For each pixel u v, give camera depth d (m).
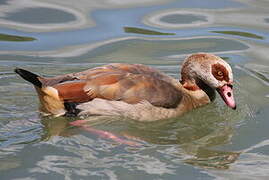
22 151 11.35
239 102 14.12
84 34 16.84
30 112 13.05
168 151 11.65
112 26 17.27
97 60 15.62
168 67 15.45
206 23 17.66
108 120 12.66
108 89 12.48
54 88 12.32
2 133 12.10
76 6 18.39
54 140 11.86
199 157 11.40
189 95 13.79
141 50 16.27
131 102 12.59
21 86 14.27
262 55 16.19
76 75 12.73
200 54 13.91
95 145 11.73
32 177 10.39
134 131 12.55
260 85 14.89
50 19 17.47
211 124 13.15
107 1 18.89
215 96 14.34
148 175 10.59
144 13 18.11
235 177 10.59
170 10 18.39
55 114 12.66
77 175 10.49
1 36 16.47
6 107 13.23
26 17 17.50
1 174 10.47
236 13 18.30
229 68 13.52
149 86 12.79
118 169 10.79
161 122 12.98
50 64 15.34
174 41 16.70
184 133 12.65
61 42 16.42
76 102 12.43
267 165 11.09
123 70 13.01
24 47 16.11
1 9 17.89
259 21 17.75
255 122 13.09
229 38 16.86
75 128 12.44
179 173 10.70
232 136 12.46
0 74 14.76
